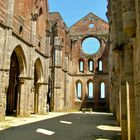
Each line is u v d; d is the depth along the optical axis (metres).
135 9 8.75
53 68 55.38
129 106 12.85
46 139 15.41
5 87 26.67
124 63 14.35
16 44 30.95
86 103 63.44
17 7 31.80
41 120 29.61
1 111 26.08
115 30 16.17
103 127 22.77
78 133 18.41
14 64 44.66
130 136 12.82
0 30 26.64
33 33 36.41
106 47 64.75
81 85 64.88
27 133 17.78
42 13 42.94
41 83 42.06
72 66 65.94
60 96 55.09
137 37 8.00
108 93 62.25
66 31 61.75
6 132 18.00
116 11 16.30
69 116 39.53
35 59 38.59
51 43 56.56
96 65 64.81
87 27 66.69
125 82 14.37
